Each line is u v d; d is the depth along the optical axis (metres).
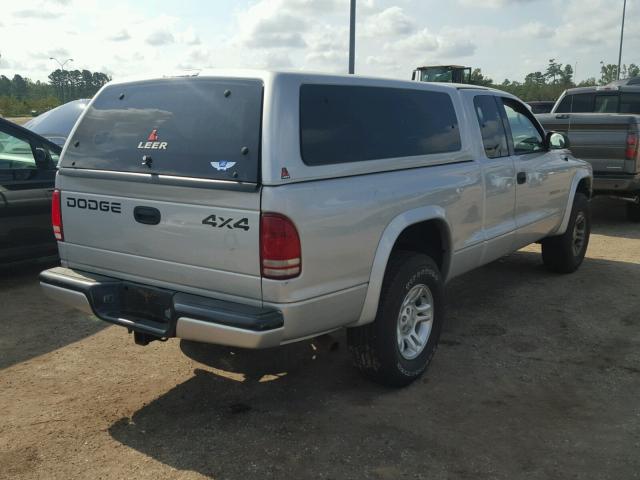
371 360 3.79
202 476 3.03
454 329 5.02
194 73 3.46
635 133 8.60
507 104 5.30
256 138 3.07
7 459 3.17
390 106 3.84
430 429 3.46
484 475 3.03
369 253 3.51
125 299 3.66
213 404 3.76
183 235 3.31
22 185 6.01
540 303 5.68
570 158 6.41
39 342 4.70
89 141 3.80
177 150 3.35
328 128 3.34
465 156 4.51
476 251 4.71
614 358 4.45
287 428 3.47
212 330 3.15
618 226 9.58
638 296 5.89
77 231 3.84
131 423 3.53
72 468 3.09
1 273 6.59
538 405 3.75
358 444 3.30
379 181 3.58
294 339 3.25
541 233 5.86
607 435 3.40
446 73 22.47
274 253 3.03
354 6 13.86
